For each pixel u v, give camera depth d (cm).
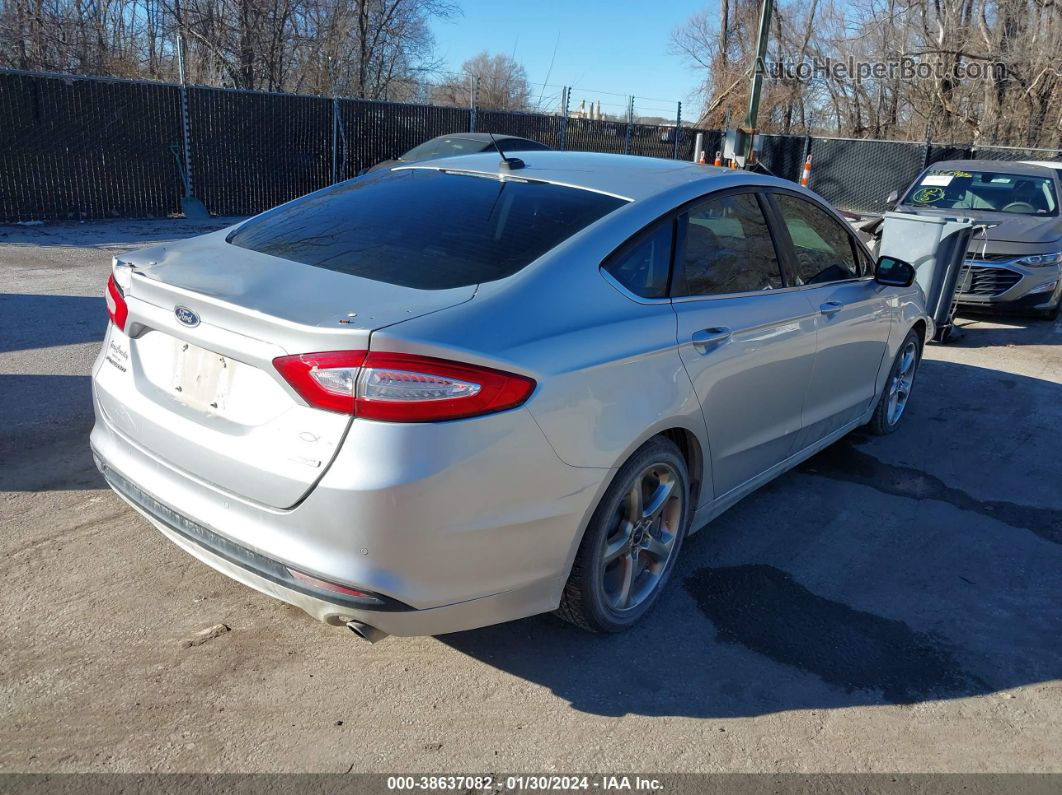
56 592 316
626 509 305
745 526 415
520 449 247
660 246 317
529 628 320
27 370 545
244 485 245
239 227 344
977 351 802
